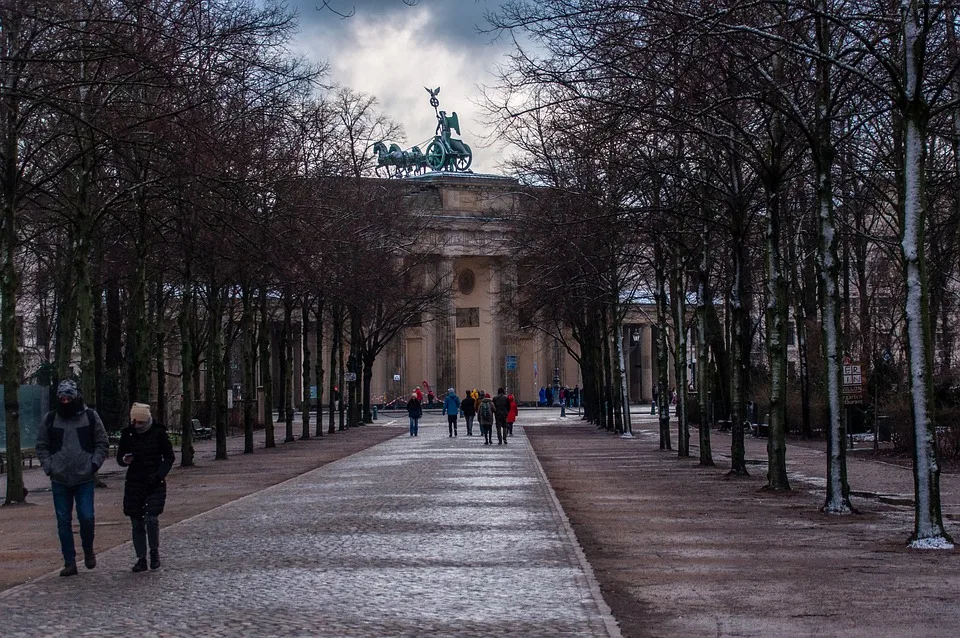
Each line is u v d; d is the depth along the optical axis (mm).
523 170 55188
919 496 18516
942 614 12719
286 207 36750
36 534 21781
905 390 43062
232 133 37219
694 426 76375
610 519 23000
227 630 11758
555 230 46219
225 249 40312
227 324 64375
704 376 38906
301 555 17531
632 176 33594
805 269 56906
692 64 22625
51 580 15477
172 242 39969
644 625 12336
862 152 35062
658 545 19031
